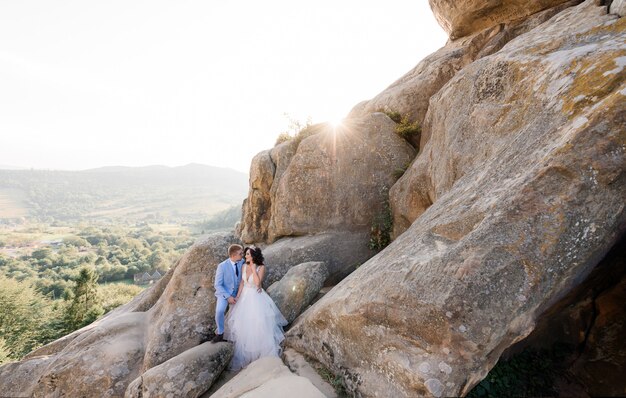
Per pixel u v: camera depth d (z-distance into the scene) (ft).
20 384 22.03
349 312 13.66
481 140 17.03
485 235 10.88
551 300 10.52
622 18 13.79
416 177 26.25
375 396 12.32
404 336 11.73
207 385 16.94
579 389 12.92
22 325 108.88
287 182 34.71
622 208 9.46
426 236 13.44
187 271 23.25
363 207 32.40
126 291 199.41
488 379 13.62
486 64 19.75
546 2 29.27
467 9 34.60
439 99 25.18
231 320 20.01
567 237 9.84
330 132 34.55
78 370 19.60
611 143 9.52
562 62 13.73
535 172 10.69
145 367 19.56
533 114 13.76
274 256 29.76
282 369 15.83
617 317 13.20
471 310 10.32
